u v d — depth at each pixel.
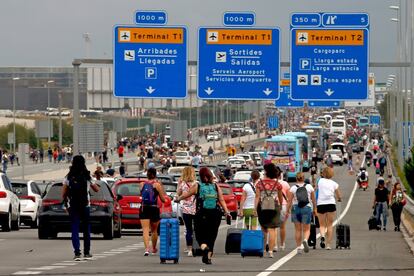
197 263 44.31
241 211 52.38
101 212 63.16
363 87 88.56
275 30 88.25
